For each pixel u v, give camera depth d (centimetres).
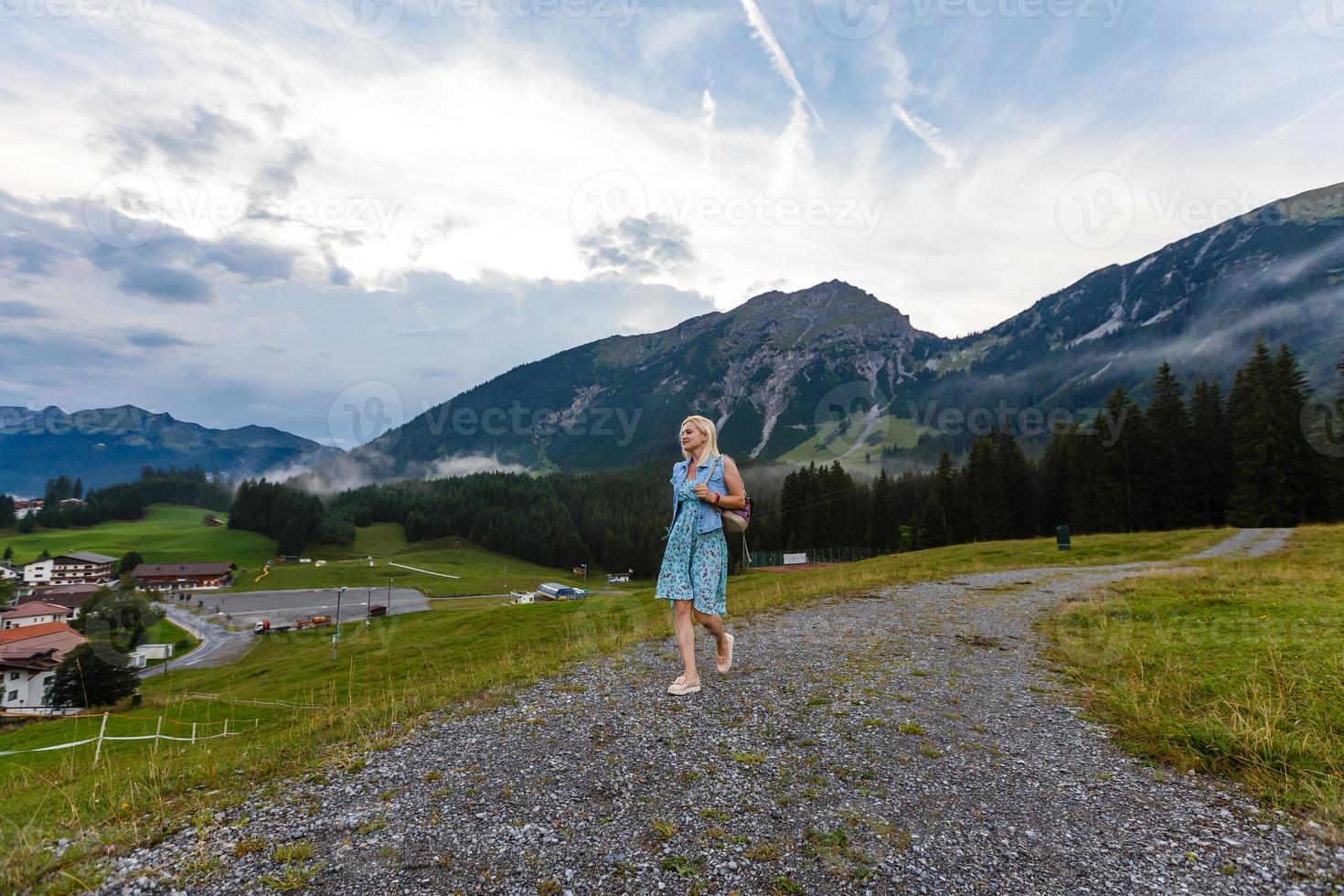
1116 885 253
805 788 345
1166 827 306
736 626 933
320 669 2803
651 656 707
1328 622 766
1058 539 3319
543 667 685
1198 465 5459
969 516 7025
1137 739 434
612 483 17588
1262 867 265
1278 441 4734
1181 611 967
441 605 8725
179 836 297
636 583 12094
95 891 247
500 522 14975
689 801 326
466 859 269
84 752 1166
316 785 358
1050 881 256
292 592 9825
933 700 532
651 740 416
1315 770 352
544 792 338
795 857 272
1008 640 837
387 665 2286
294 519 13625
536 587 10762
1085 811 324
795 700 514
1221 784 356
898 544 8156
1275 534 3344
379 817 311
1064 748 421
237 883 251
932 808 324
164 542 13538
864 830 297
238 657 5047
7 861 271
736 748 403
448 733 448
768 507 10481
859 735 435
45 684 3259
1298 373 4900
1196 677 559
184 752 546
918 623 974
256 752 458
